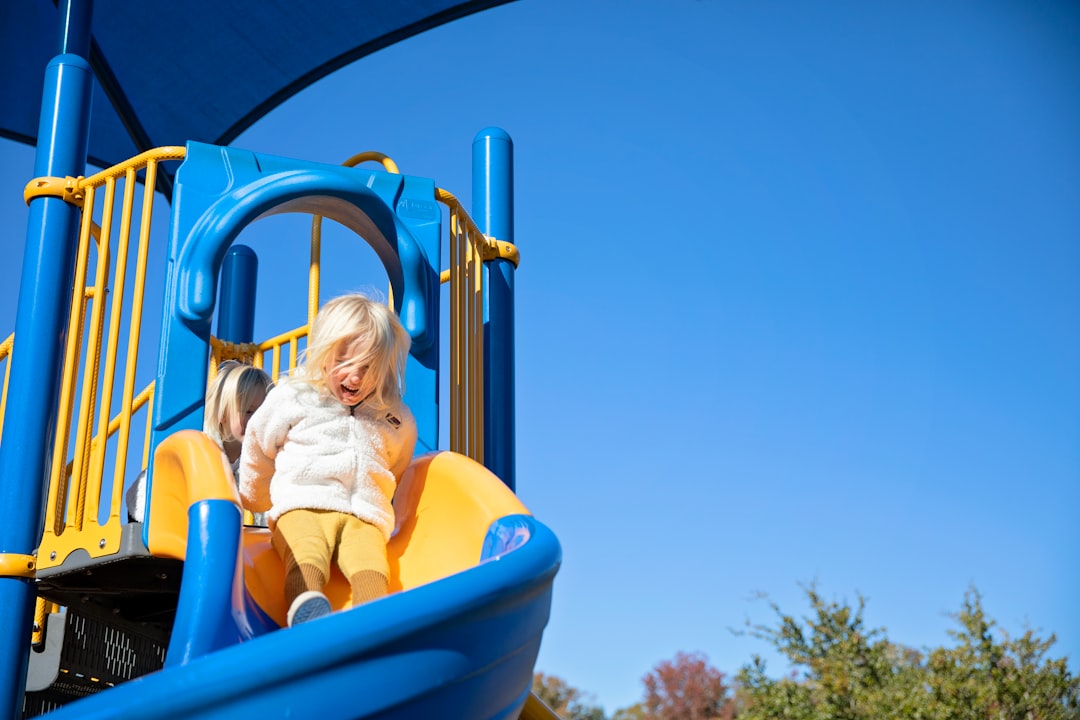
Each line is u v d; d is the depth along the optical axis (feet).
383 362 8.54
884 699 30.25
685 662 64.64
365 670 5.06
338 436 8.39
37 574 9.80
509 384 13.37
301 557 7.79
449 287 11.85
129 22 19.57
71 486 9.61
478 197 14.23
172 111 21.47
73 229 10.85
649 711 63.52
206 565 6.64
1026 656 29.43
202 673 4.64
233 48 20.80
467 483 8.28
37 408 10.23
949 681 29.43
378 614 5.14
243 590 7.11
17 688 9.56
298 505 8.13
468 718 5.62
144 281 9.93
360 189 10.15
